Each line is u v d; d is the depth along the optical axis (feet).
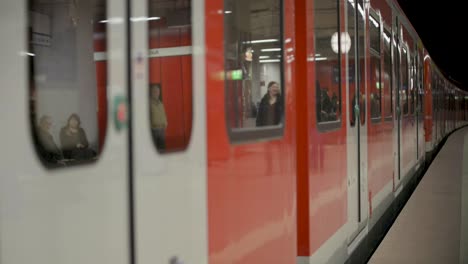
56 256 5.32
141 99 6.60
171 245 7.12
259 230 10.21
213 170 8.36
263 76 10.68
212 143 8.36
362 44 21.35
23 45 5.18
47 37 5.85
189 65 7.75
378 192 24.82
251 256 9.84
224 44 8.89
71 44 6.05
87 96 6.10
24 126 5.16
